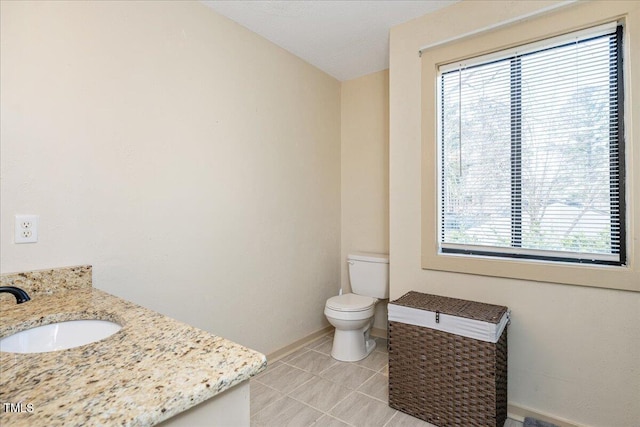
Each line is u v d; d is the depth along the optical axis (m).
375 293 2.80
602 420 1.61
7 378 0.66
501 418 1.69
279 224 2.56
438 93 2.12
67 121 1.44
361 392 2.04
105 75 1.56
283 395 2.01
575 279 1.65
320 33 2.34
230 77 2.16
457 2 1.99
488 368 1.58
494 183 1.95
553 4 1.70
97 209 1.54
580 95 1.69
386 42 2.47
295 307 2.71
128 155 1.65
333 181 3.14
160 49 1.78
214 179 2.07
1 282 1.24
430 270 2.12
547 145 1.79
